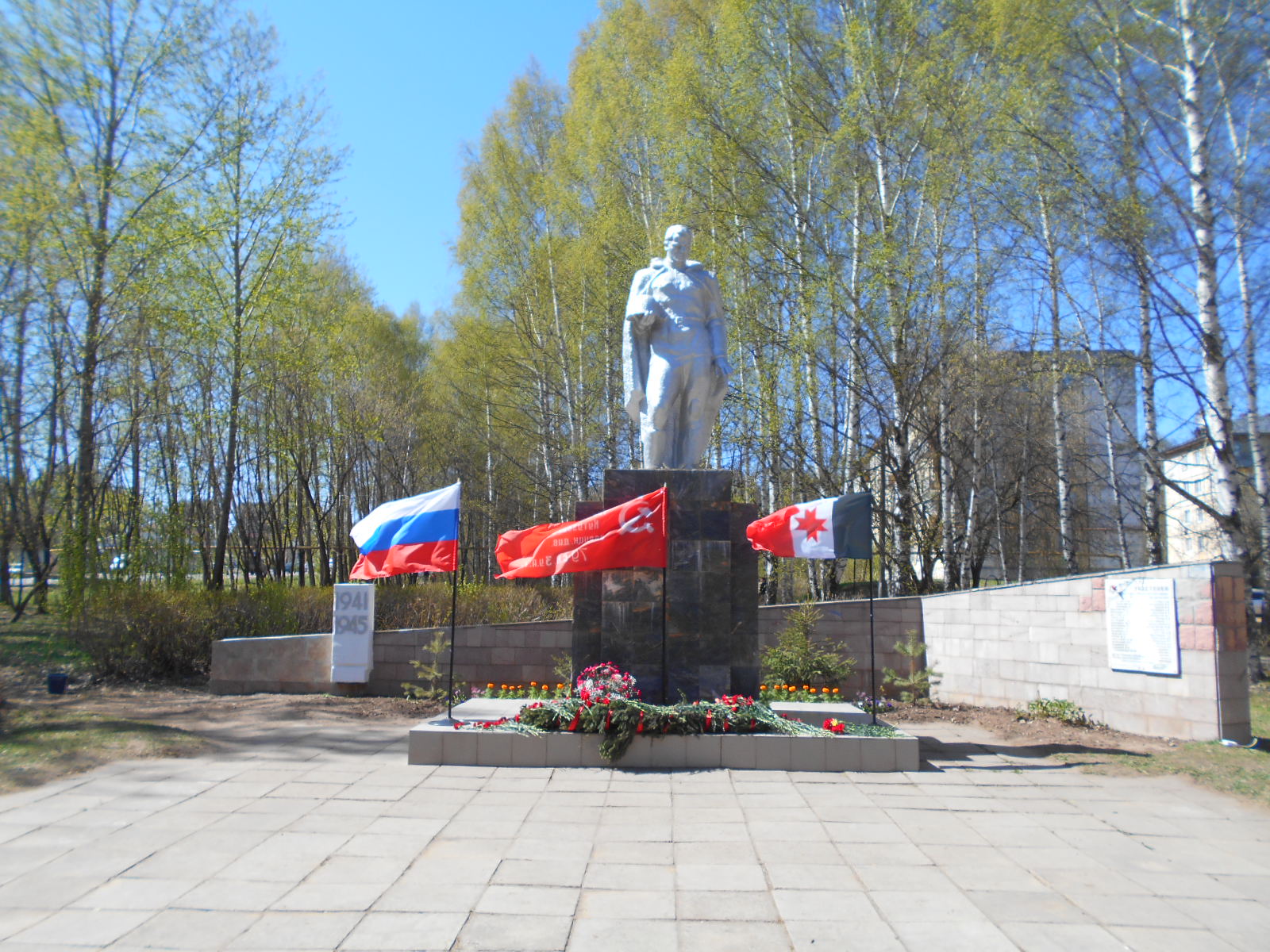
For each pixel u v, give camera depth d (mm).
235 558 23875
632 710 8078
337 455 25375
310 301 21000
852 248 16641
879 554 16984
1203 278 13367
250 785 7281
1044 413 22219
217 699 12000
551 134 24766
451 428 28797
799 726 8305
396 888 4918
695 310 9742
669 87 17188
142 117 17484
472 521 29969
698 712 8180
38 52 16578
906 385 16531
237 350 18219
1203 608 9039
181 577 17219
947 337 16469
